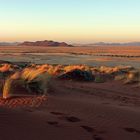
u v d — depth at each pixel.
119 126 8.41
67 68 27.38
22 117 8.02
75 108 10.45
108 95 16.38
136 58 86.31
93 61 69.12
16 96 12.78
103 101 13.63
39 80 15.27
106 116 9.40
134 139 7.45
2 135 6.53
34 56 92.50
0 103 11.36
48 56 93.88
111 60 74.19
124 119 9.16
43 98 12.18
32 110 9.66
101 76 26.19
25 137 6.63
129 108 11.59
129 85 21.75
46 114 9.08
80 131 7.58
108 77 26.12
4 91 13.23
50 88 15.70
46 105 10.91
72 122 8.41
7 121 7.45
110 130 7.95
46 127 7.51
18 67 33.09
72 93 15.80
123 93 18.12
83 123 8.40
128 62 66.81
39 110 9.97
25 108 10.23
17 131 6.90
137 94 18.14
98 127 8.12
